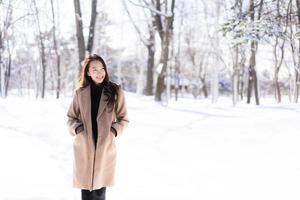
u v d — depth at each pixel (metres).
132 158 7.82
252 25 13.32
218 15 27.02
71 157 7.98
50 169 6.64
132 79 56.38
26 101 18.00
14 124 11.77
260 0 16.12
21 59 43.56
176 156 7.93
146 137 10.20
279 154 7.56
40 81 42.19
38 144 8.94
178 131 10.90
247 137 9.37
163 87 19.38
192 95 52.59
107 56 48.84
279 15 14.80
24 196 4.92
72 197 4.97
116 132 4.10
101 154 3.99
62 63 46.06
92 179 4.02
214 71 27.92
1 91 26.95
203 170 6.70
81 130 3.99
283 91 44.66
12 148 8.11
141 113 14.54
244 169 6.64
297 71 22.31
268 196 5.11
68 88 45.53
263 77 45.84
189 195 5.21
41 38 33.06
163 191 5.43
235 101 22.33
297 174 6.12
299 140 8.53
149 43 26.81
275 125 10.27
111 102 4.01
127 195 5.21
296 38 14.67
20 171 6.34
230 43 13.62
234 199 5.02
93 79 4.00
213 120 12.56
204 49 43.31
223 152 8.12
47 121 12.60
